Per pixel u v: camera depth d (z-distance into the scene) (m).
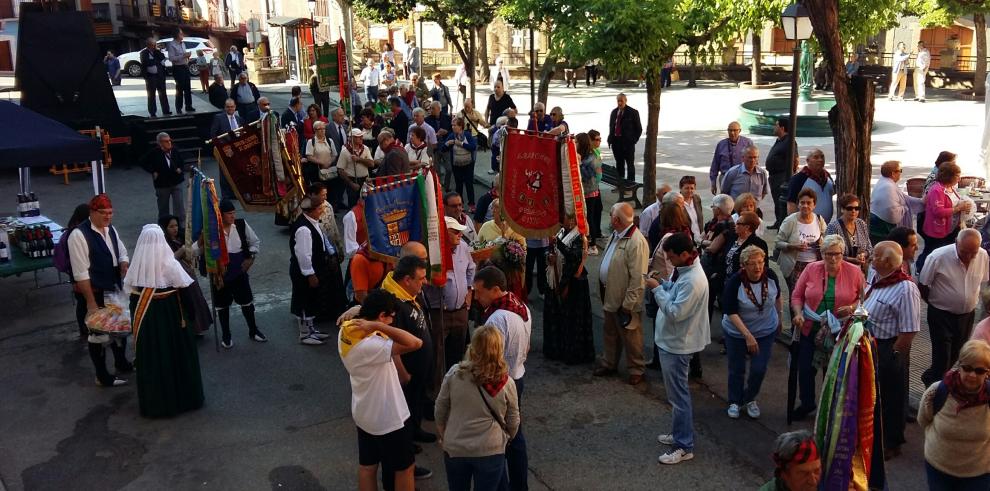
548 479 6.78
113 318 8.49
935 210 9.66
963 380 5.20
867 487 5.54
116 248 9.19
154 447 7.39
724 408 7.93
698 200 10.18
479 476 5.53
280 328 10.18
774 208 14.55
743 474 6.80
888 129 23.94
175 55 21.06
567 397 8.23
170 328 7.82
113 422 7.87
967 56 38.19
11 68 38.03
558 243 8.77
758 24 12.77
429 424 7.75
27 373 8.99
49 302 11.16
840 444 5.45
